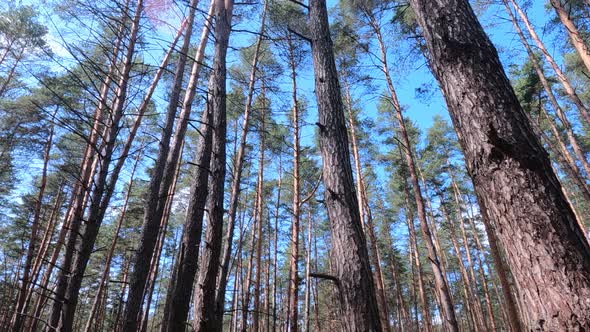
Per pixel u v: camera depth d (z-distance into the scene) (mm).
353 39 12219
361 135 17156
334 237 3838
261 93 14164
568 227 2123
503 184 2340
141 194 18719
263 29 12523
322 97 4648
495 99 2576
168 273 29234
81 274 5395
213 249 5176
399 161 18453
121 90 6699
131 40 7309
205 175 6094
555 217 2143
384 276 28766
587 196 14266
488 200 2457
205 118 6863
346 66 14430
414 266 29250
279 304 27109
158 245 15375
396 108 11898
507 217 2295
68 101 13078
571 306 1906
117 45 6914
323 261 30047
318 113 4664
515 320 9547
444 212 23062
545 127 18812
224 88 6273
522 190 2258
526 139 2412
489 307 20625
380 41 12484
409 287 32312
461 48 2842
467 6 3076
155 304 27281
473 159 2574
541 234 2121
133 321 5398
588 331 1814
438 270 9477
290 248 24891
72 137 14125
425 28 3186
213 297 4945
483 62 2750
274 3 12531
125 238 22594
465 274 22188
